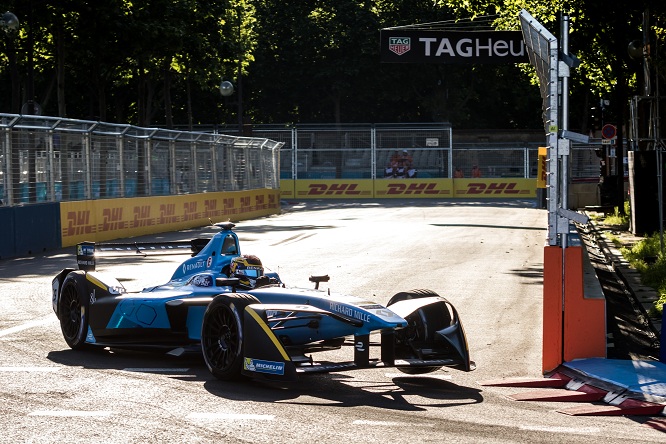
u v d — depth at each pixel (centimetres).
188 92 6247
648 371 1055
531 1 4044
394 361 1031
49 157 2964
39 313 1545
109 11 4525
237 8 6009
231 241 1215
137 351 1252
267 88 8612
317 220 4603
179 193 4091
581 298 1111
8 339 1306
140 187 3675
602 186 5012
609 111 7319
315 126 7825
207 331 1055
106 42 4684
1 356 1180
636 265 2272
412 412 903
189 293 1161
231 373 1015
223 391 980
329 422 851
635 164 3294
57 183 3014
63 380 1032
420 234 3528
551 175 1120
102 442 772
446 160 7594
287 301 1076
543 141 8256
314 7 8650
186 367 1125
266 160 5441
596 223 4088
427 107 8644
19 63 5156
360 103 8862
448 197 7581
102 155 3347
